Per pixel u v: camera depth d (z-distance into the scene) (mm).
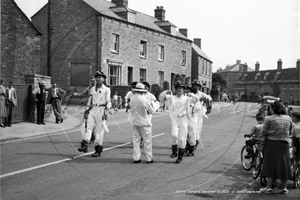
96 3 21438
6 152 7117
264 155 4941
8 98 10961
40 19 17797
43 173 5355
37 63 16953
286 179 4797
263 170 4863
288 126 4891
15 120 11938
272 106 5031
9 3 16047
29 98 12383
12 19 16234
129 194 4324
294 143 5305
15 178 5047
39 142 8508
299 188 5223
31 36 16750
